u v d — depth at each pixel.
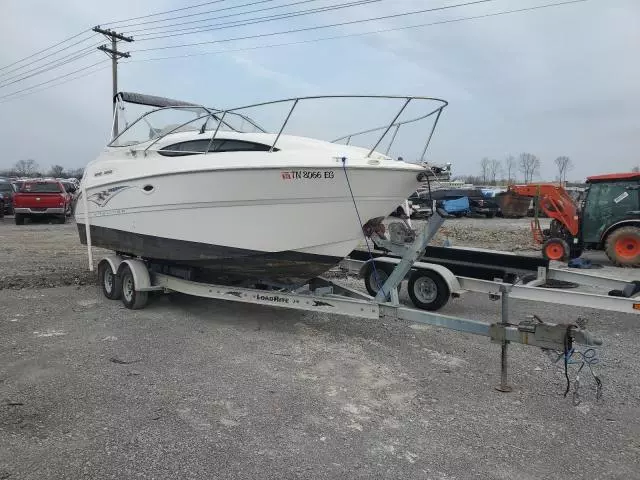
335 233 5.49
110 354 4.92
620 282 6.20
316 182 5.21
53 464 3.02
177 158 6.03
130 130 7.03
